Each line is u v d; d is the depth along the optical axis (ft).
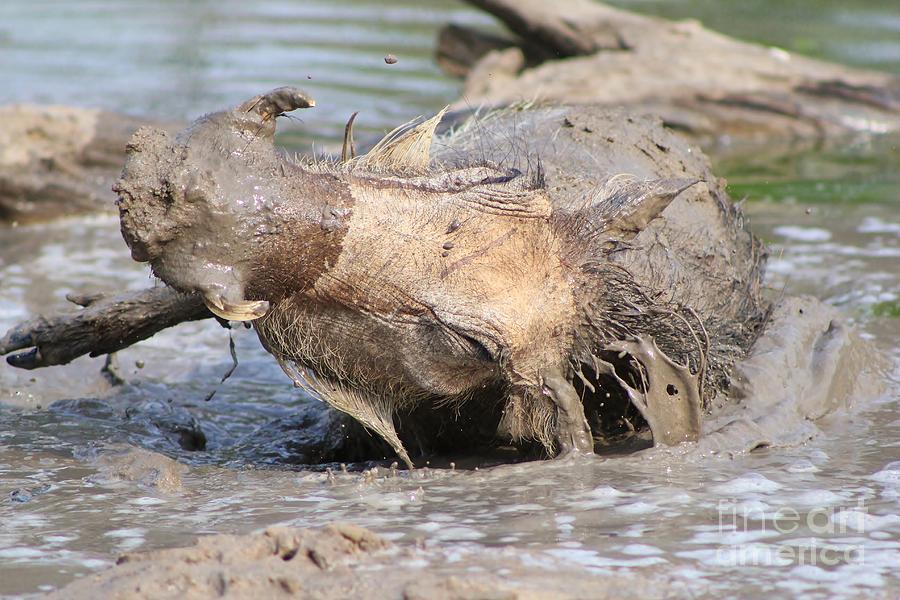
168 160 27.73
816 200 68.64
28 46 115.85
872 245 58.90
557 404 32.27
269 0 148.25
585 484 30.86
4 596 24.27
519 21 101.04
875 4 142.31
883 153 82.94
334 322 30.12
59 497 30.76
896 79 95.55
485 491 30.50
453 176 31.53
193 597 23.21
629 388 33.06
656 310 33.30
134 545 27.07
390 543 25.81
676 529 27.53
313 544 24.80
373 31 128.16
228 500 30.37
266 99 28.48
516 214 31.30
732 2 142.10
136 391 42.57
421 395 31.83
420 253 30.07
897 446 34.68
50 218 67.46
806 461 33.06
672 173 40.11
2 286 54.34
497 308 30.63
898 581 24.76
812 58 109.81
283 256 28.71
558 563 25.26
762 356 38.45
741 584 24.47
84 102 90.94
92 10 138.92
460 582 23.24
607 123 41.27
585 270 32.04
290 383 45.27
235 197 27.91
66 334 36.47
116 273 56.95
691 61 94.43
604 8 102.47
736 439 34.14
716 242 38.73
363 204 29.71
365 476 32.01
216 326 51.83
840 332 41.16
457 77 105.91
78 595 23.35
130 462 33.06
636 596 23.68
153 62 109.19
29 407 40.52
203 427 40.34
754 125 89.20
